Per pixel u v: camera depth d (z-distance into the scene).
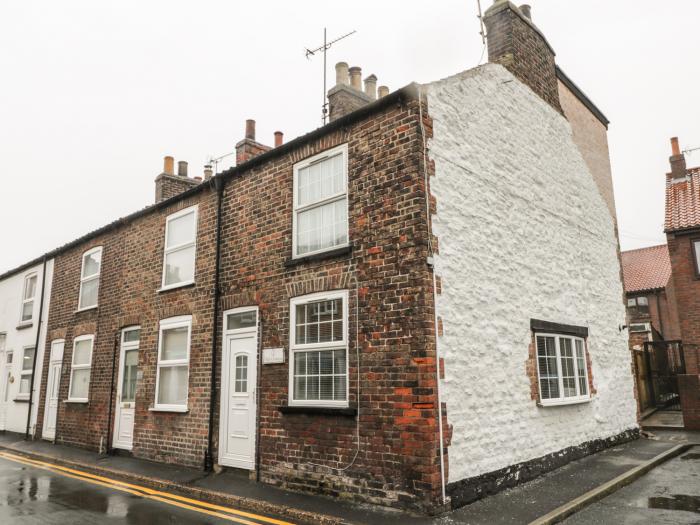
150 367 11.53
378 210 7.79
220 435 9.60
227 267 10.22
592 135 13.63
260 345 9.12
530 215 9.98
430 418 6.66
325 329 8.23
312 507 6.93
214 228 10.73
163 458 10.65
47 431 14.86
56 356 15.32
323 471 7.67
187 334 10.91
